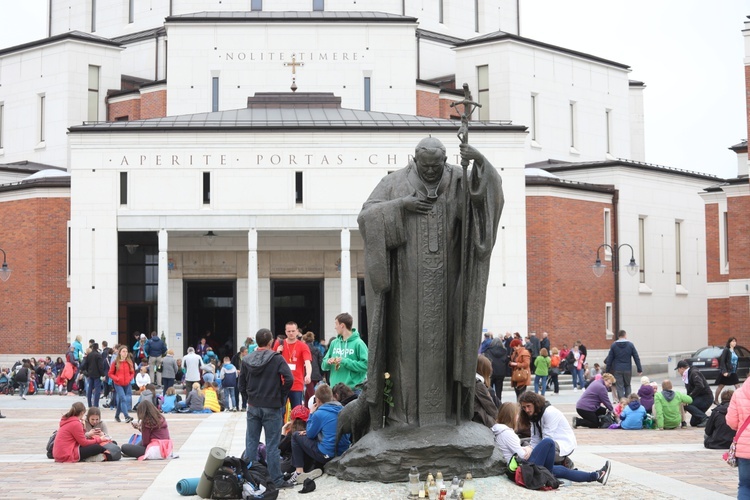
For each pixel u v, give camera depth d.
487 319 59.62
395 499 15.24
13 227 65.44
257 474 16.55
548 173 70.12
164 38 82.12
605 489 16.73
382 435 16.27
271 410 17.72
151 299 64.94
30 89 79.94
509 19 89.94
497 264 59.75
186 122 59.72
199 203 58.03
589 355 68.56
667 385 30.11
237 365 57.50
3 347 65.50
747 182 61.59
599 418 30.70
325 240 62.19
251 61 73.12
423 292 16.36
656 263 74.62
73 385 54.38
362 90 73.88
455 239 16.53
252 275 58.03
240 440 27.69
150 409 23.52
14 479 20.05
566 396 48.06
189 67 72.88
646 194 74.31
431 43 83.56
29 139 79.88
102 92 79.38
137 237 62.59
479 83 79.88
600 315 69.69
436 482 15.32
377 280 16.27
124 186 58.12
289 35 73.44
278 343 27.72
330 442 17.61
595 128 84.56
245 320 62.00
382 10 81.44
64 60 78.12
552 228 66.75
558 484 16.39
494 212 16.27
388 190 16.75
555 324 66.56
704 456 22.75
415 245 16.41
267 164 58.28
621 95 86.62
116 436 29.78
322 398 18.61
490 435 16.53
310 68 73.50
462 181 16.31
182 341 61.91
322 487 16.28
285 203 58.22
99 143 58.00
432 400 16.39
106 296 57.78
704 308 78.62
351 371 22.83
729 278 62.44
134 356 53.41
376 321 16.34
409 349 16.39
